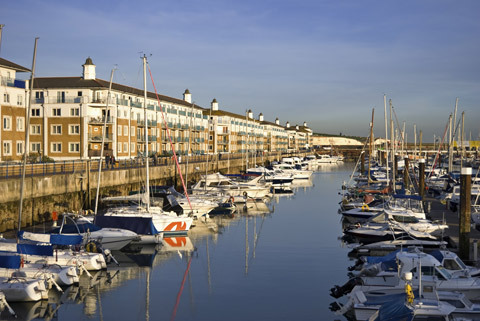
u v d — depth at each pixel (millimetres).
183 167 76875
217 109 143125
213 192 59625
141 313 22484
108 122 71562
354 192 62500
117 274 28750
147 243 36062
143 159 68562
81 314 22328
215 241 38094
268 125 175750
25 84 60188
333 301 23906
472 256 29391
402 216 37562
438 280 21984
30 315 22141
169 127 92938
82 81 75438
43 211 43094
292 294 25047
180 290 25781
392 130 65062
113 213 38438
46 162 53750
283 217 51031
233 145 129375
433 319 17469
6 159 56406
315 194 75000
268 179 81688
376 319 17938
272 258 32562
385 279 23859
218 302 23891
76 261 27609
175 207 46281
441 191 63906
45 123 71500
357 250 33312
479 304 19891
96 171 51781
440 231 35625
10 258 23406
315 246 36312
